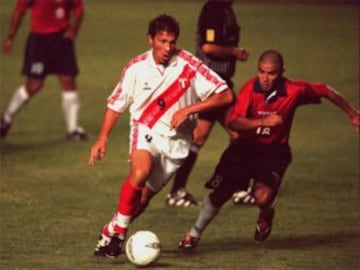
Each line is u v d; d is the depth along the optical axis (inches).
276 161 1273.4
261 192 1263.5
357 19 4616.1
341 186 1823.3
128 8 4889.3
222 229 1464.1
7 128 2343.8
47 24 2306.8
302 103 1280.8
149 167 1181.1
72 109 2322.8
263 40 4010.8
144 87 1198.9
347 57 3666.3
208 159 2094.0
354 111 1279.5
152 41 1186.6
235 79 3196.4
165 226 1483.8
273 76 1248.2
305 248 1334.9
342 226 1498.5
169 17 1188.5
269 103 1259.8
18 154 2128.4
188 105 1208.8
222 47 1640.0
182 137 1218.0
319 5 5118.1
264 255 1280.8
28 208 1604.3
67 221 1507.1
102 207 1622.8
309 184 1838.1
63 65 2315.5
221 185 1273.4
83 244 1336.1
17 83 3166.8
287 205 1654.8
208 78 1194.0
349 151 2174.0
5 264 1208.2
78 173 1925.4
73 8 2317.9
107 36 4128.9
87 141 2301.9
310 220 1541.6
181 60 1199.6
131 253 1181.1
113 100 1208.2
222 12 1652.3
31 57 2315.5
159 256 1199.6
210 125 1635.1
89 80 3206.2
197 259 1245.7
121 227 1205.1
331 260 1258.6
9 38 2374.5
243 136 1283.2
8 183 1818.4
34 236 1393.9
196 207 1644.9
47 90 3041.3
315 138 2330.2
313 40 4037.9
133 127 1215.6
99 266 1190.9
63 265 1199.6
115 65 3484.3
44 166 1996.8
